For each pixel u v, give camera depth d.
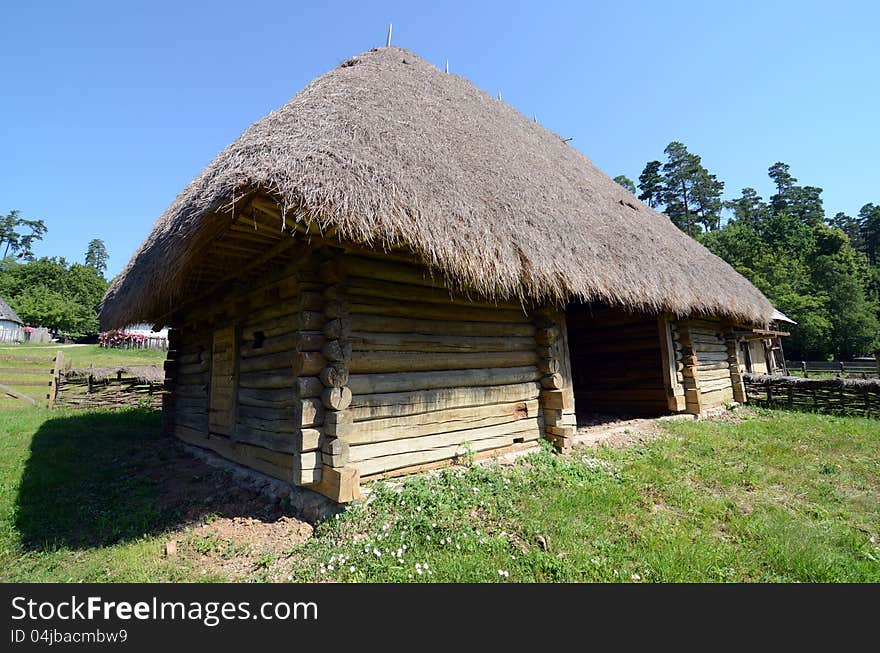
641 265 6.21
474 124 6.27
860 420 8.12
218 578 2.91
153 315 5.84
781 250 36.56
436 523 3.33
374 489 3.75
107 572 3.08
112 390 10.90
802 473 4.94
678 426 7.23
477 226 3.86
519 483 4.25
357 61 6.44
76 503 4.43
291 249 3.94
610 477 4.61
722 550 3.09
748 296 9.63
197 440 6.41
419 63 7.25
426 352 4.42
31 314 38.72
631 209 9.19
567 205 6.23
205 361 6.43
